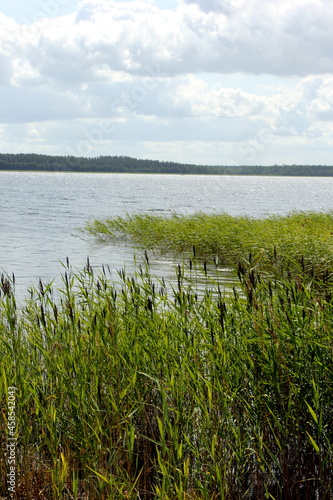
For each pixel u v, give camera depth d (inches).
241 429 178.1
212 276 597.0
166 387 185.8
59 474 177.2
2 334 227.9
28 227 1353.3
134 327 205.5
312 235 765.9
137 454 179.8
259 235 823.1
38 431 195.8
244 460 174.7
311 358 184.7
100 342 195.8
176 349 204.8
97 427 175.3
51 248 966.4
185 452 180.1
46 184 6250.0
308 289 214.5
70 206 2332.7
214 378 177.0
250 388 190.7
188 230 962.7
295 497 174.7
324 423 178.7
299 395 176.7
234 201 3272.6
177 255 868.0
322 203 3267.7
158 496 158.4
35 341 211.2
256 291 217.2
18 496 180.5
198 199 3464.6
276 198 4013.3
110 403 187.9
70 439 189.6
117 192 4429.1
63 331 215.3
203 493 154.5
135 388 193.8
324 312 196.1
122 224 1186.0
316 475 175.2
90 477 170.2
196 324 207.0
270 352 185.3
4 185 5182.1
